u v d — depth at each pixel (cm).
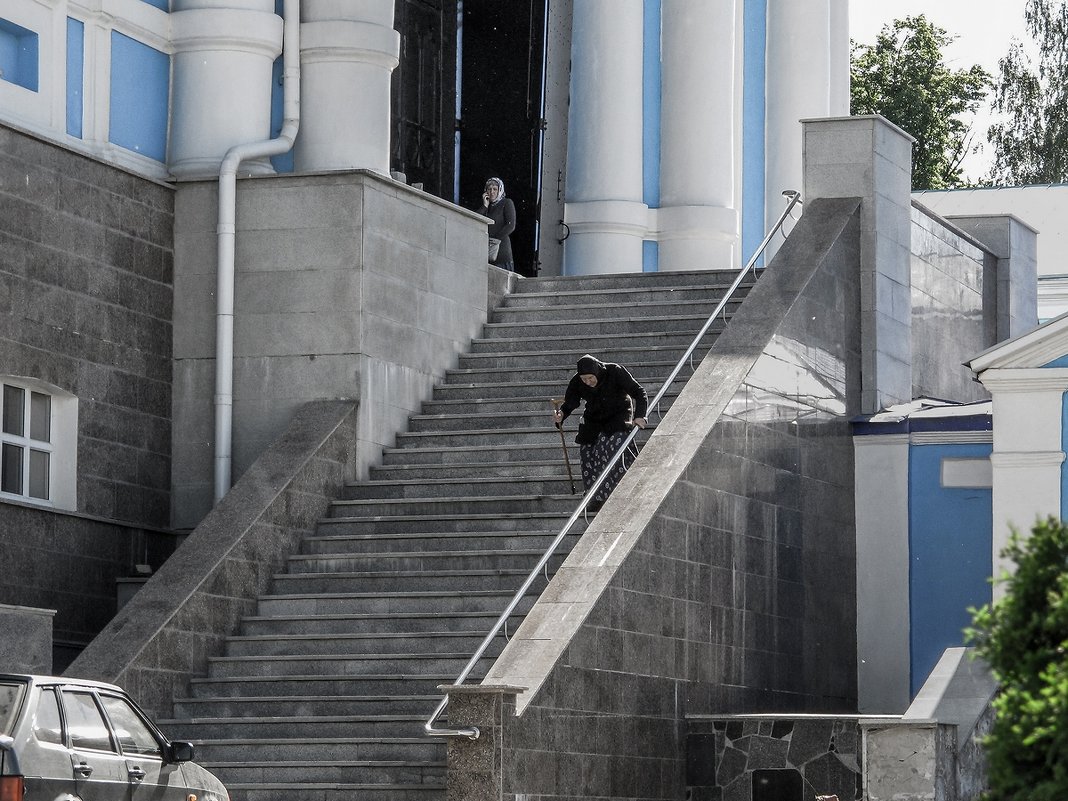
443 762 3984
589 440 4738
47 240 4797
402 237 5338
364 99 5588
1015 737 2212
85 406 4919
